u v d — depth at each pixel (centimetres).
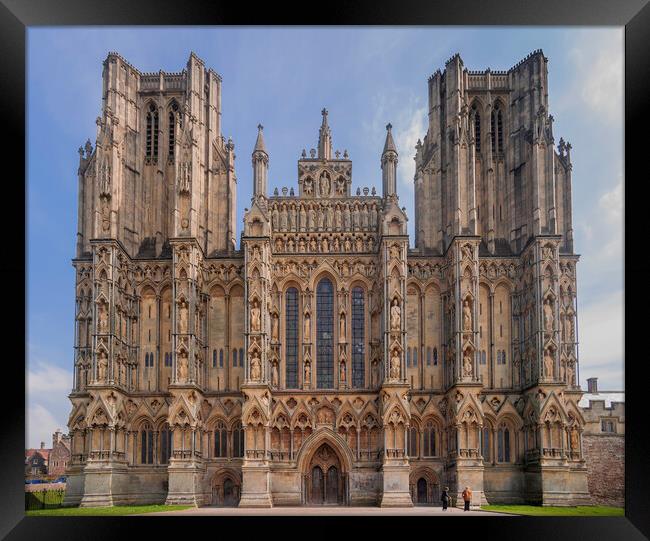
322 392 7825
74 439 7762
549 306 7588
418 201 8606
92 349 7488
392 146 8250
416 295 8262
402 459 7250
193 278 7775
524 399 7825
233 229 8681
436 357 8131
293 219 8369
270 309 8056
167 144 8812
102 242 7638
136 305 8175
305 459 7662
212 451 7888
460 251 7756
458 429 7362
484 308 8194
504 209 8600
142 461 7800
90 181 8562
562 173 8344
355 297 8275
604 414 8112
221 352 8169
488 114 8706
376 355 8056
